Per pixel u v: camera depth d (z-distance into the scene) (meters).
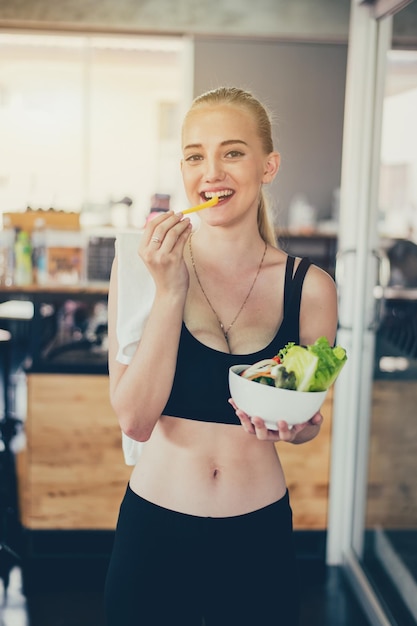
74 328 3.60
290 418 1.12
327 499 2.95
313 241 5.67
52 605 2.59
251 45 4.99
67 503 2.93
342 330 2.83
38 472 2.91
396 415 2.55
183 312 1.26
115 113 6.54
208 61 4.90
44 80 6.43
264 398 1.11
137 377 1.22
